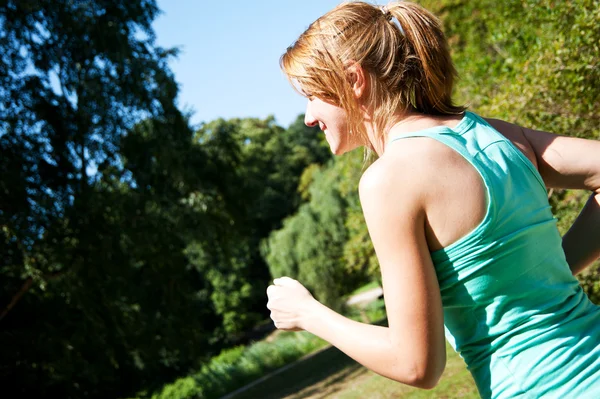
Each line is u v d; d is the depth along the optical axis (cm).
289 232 3384
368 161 124
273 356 2284
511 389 103
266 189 5153
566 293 107
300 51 119
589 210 124
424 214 102
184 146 2005
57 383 2005
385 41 115
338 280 3244
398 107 115
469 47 1095
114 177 1850
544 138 125
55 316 1894
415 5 119
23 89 1756
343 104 116
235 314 4128
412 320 99
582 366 100
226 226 2111
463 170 104
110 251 1734
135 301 1897
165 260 1908
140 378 2647
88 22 1759
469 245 102
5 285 1816
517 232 103
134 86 1805
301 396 1259
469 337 107
